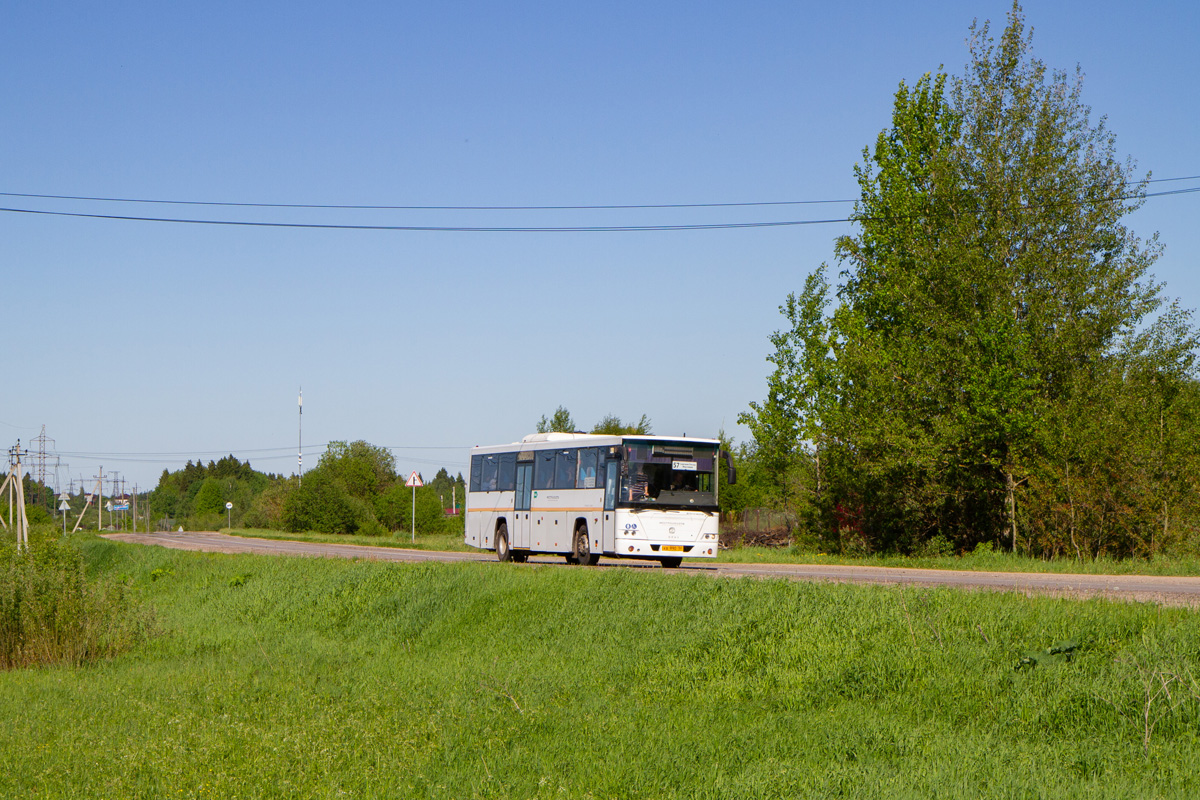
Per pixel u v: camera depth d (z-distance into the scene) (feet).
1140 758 25.21
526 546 92.38
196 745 30.73
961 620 37.99
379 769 28.25
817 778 25.13
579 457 85.15
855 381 107.45
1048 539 95.14
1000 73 107.34
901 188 111.75
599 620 50.26
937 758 26.35
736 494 179.42
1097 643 33.32
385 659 50.55
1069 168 101.65
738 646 41.16
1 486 173.37
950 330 100.63
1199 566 78.54
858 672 34.88
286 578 79.71
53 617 57.00
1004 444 100.73
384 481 398.01
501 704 36.52
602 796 25.27
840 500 116.98
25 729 34.81
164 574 98.73
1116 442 89.40
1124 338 98.22
